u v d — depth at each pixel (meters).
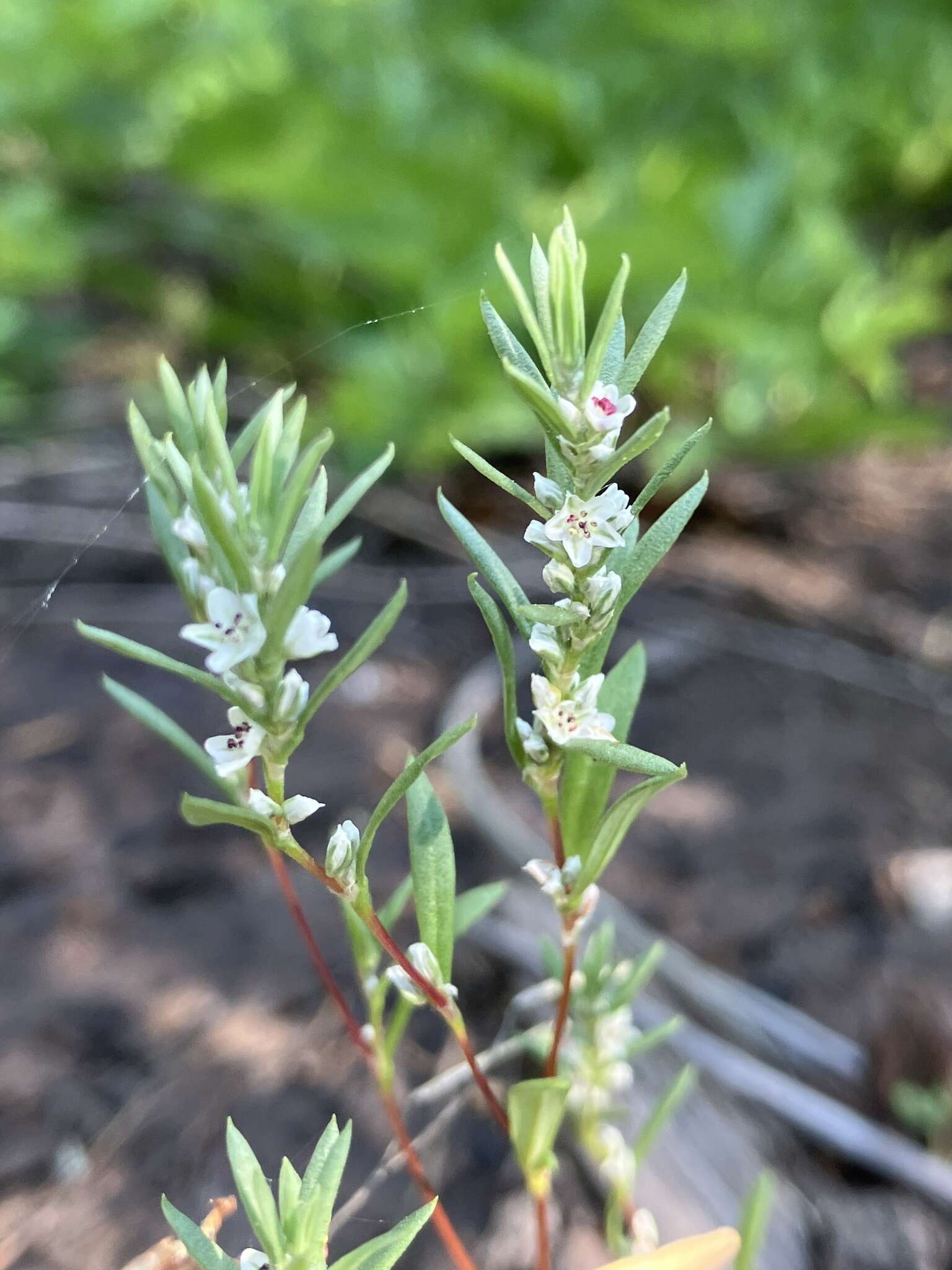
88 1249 0.11
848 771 0.20
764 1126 0.13
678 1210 0.12
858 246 0.39
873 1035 0.14
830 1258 0.12
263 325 0.37
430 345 0.30
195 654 0.23
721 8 0.40
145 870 0.17
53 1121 0.13
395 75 0.35
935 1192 0.12
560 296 0.05
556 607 0.06
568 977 0.07
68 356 0.38
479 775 0.19
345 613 0.25
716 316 0.31
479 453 0.30
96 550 0.27
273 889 0.17
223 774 0.05
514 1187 0.12
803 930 0.16
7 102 0.38
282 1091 0.13
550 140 0.35
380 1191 0.12
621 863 0.18
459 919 0.08
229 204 0.36
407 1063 0.13
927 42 0.44
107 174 0.39
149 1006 0.14
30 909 0.16
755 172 0.33
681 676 0.23
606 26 0.40
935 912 0.17
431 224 0.33
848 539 0.29
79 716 0.21
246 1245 0.11
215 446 0.05
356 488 0.05
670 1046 0.14
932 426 0.31
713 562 0.28
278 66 0.34
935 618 0.26
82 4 0.38
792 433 0.31
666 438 0.31
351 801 0.19
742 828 0.19
